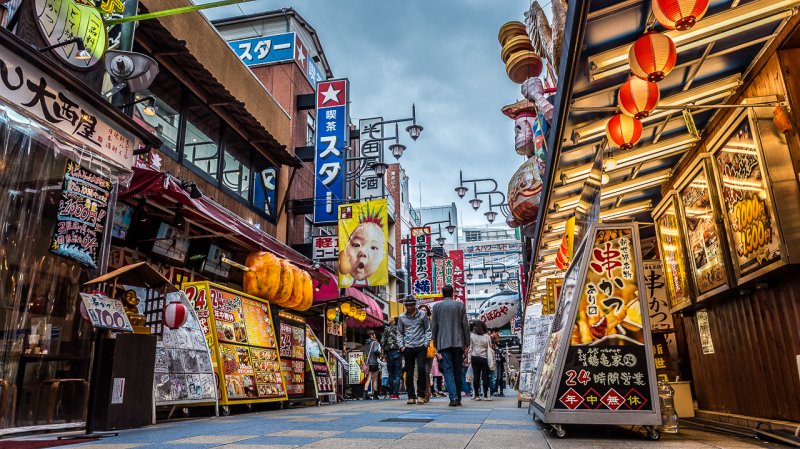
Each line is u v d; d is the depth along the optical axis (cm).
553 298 932
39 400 507
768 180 396
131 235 817
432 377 1566
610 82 423
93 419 493
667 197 662
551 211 702
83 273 562
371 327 2123
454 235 5991
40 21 550
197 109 1098
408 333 956
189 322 721
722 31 384
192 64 965
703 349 628
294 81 1848
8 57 471
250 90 1338
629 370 426
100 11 631
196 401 665
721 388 577
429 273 2691
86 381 529
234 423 575
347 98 1608
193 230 925
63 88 529
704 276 559
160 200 745
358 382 1543
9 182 492
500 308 1986
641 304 444
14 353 485
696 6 309
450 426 511
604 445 374
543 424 482
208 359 712
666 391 434
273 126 1454
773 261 400
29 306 505
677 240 643
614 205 743
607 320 442
